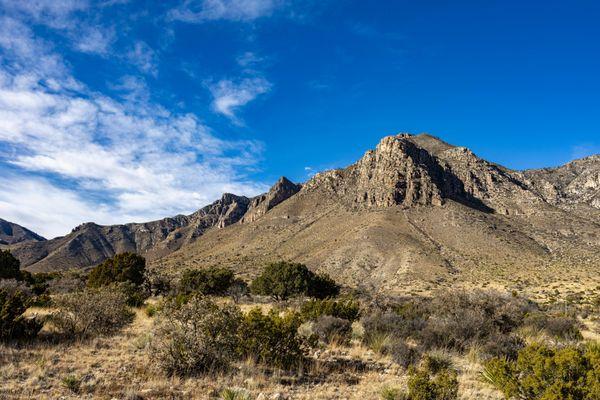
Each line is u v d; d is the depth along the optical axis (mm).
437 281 98375
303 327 14156
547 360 7348
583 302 52938
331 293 49688
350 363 11227
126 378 8852
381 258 124188
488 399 8523
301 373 9891
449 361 11086
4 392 7508
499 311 15594
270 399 7945
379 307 21641
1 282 21875
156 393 7949
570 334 15430
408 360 11297
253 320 10773
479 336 13336
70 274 58438
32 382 8117
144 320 17531
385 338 13328
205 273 46031
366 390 8953
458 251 133125
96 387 8164
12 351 10141
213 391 8242
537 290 76812
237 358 10414
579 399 6805
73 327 12969
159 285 46250
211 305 10594
